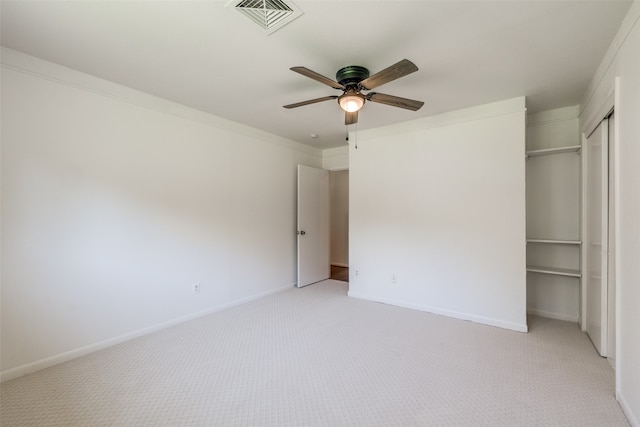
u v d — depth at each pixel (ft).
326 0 5.36
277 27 6.20
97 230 8.58
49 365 7.64
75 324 8.14
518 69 7.96
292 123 12.70
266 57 7.39
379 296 13.06
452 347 8.66
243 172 12.94
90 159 8.43
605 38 6.53
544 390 6.57
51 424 5.61
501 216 10.18
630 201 5.69
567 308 10.96
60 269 7.88
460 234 10.99
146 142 9.67
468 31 6.32
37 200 7.52
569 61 7.54
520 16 5.84
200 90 9.39
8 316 7.09
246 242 13.11
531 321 10.80
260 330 9.96
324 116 11.75
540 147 11.29
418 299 11.98
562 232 10.99
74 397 6.40
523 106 9.75
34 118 7.47
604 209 7.88
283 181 15.06
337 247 22.30
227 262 12.28
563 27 6.17
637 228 5.37
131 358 8.09
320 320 10.85
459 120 10.94
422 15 5.81
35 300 7.48
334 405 6.14
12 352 7.14
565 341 9.03
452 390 6.61
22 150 7.29
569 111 10.71
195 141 11.07
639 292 5.26
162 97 9.96
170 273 10.35
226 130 12.18
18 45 6.92
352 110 7.86
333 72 8.09
